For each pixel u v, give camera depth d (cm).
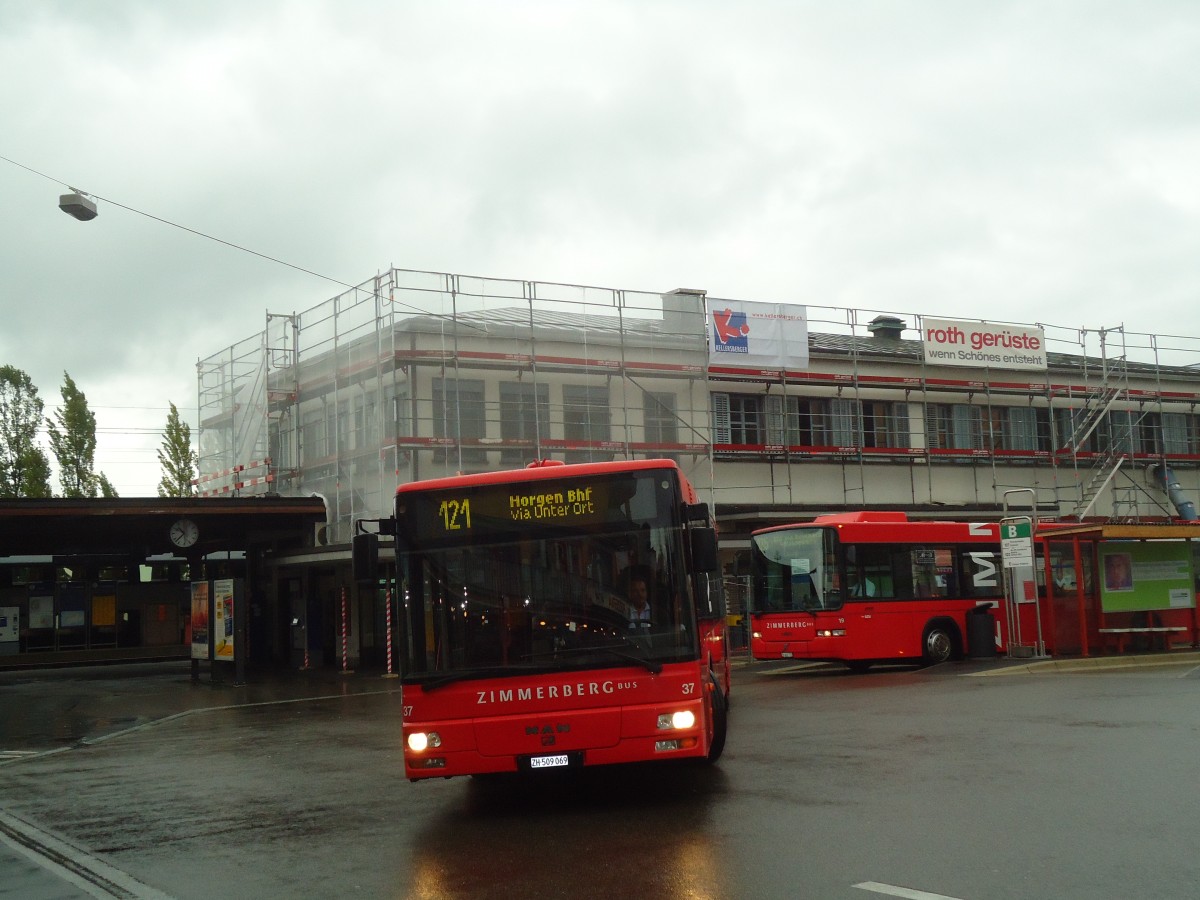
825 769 1132
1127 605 2584
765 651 2480
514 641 996
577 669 984
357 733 1752
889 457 3884
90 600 4422
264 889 783
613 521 1020
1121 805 888
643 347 3506
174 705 2428
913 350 4181
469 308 3250
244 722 2030
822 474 3812
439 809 1066
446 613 1009
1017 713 1509
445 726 981
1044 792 954
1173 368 4634
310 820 1043
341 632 3297
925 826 845
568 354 3366
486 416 3247
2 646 4256
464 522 1028
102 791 1310
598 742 972
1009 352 4041
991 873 705
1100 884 670
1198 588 2727
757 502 3675
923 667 2528
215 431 4231
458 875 786
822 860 758
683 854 802
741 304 3644
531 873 778
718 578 1472
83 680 3400
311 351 3606
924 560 2502
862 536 2442
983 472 4081
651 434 3500
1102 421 4344
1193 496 4481
